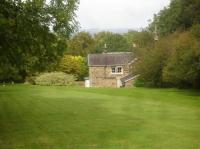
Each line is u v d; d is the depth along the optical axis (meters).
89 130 20.78
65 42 23.02
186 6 52.59
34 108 30.23
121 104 32.88
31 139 18.58
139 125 22.16
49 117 25.47
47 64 23.23
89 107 30.89
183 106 31.17
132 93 44.41
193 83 46.84
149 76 53.88
